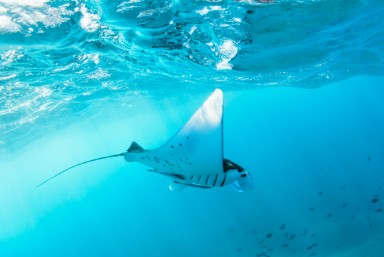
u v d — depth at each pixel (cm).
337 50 1347
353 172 4425
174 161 396
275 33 970
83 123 2566
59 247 9712
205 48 1055
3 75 1045
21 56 917
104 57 1095
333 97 5769
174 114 4091
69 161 5688
